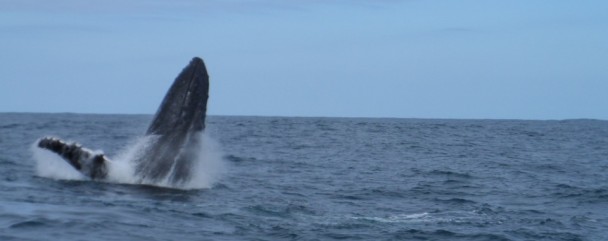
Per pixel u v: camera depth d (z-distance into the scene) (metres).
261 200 42.09
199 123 42.72
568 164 82.62
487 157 91.19
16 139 95.19
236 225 33.84
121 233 30.61
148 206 36.72
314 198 45.56
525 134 172.12
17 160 58.59
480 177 64.19
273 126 195.62
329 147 103.69
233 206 38.78
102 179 43.16
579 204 47.72
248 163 69.38
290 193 47.22
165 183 42.53
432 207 43.97
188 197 40.34
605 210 45.44
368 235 33.38
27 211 33.75
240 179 53.31
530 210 44.25
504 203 47.31
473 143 125.81
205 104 42.53
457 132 176.88
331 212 39.62
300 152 90.62
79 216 33.12
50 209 34.53
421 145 115.38
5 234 29.27
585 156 97.31
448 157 89.50
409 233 34.28
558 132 189.50
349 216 38.50
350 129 182.88
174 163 42.59
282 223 35.03
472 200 48.03
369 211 41.12
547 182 61.12
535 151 106.19
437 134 162.12
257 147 98.38
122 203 37.12
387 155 90.44
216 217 35.38
